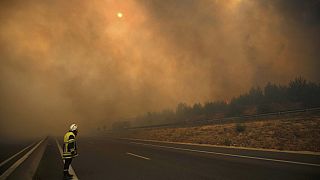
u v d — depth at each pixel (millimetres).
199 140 22375
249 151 13672
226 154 12977
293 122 17750
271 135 16766
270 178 6934
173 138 27359
